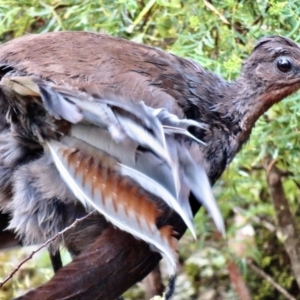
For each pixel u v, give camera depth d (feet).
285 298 45.55
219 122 31.81
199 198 28.66
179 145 28.96
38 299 27.58
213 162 31.81
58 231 29.84
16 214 29.60
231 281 45.11
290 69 32.68
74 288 28.04
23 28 38.99
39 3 38.42
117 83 29.35
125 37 38.93
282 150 38.70
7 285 43.24
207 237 45.16
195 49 36.29
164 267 45.80
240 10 37.37
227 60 36.14
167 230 28.27
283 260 45.93
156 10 38.34
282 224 43.39
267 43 32.96
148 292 43.93
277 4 35.60
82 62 29.50
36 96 27.73
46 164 29.25
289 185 45.19
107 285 28.60
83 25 38.22
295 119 36.11
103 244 28.86
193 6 37.32
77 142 28.02
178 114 30.01
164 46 40.32
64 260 40.86
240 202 42.83
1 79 28.89
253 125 32.89
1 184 29.66
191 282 46.11
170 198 27.78
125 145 27.53
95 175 27.68
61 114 27.35
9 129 29.17
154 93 29.76
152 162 27.86
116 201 27.55
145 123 27.55
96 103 27.61
